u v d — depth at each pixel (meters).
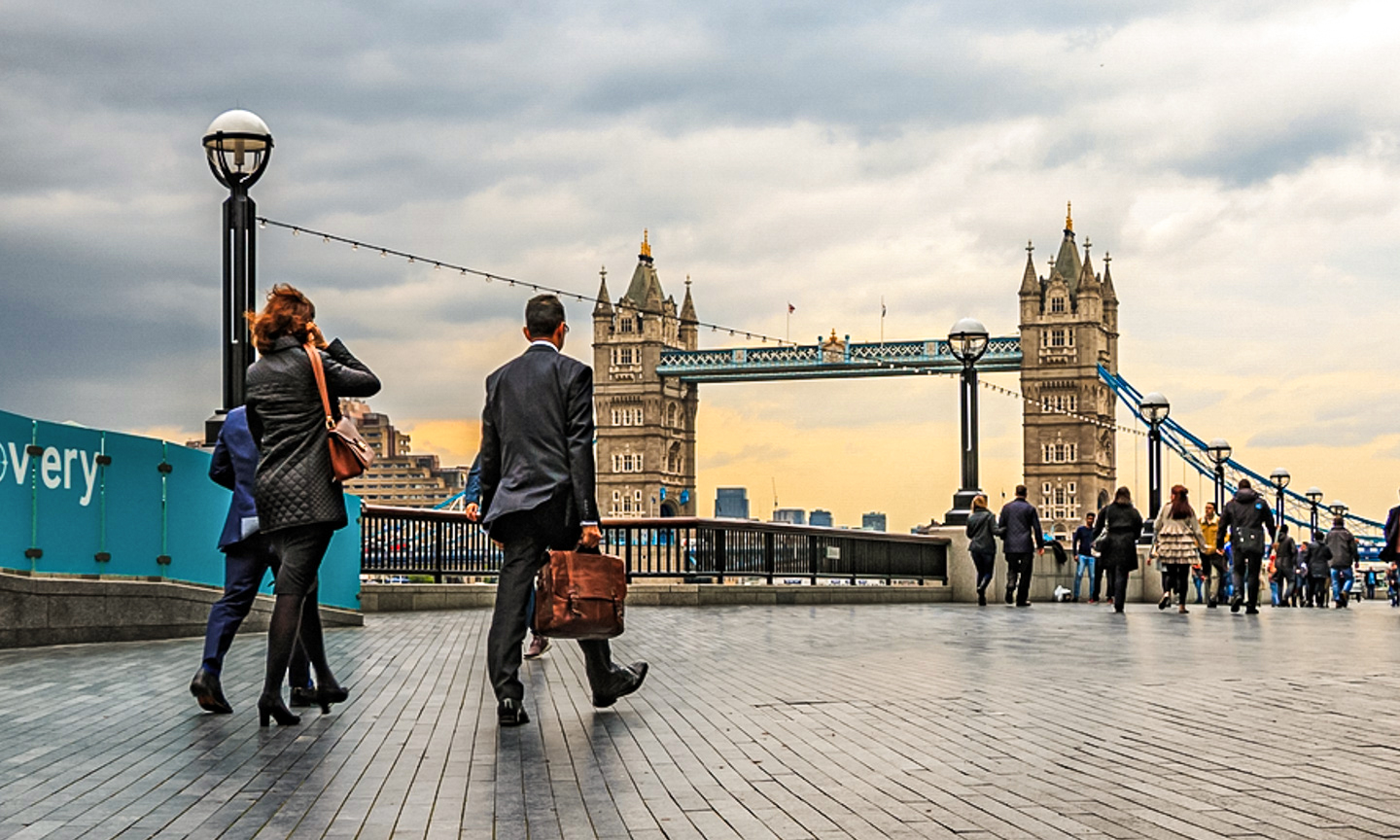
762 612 21.17
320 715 8.67
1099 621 19.42
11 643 12.64
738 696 9.73
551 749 7.45
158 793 6.22
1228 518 24.20
